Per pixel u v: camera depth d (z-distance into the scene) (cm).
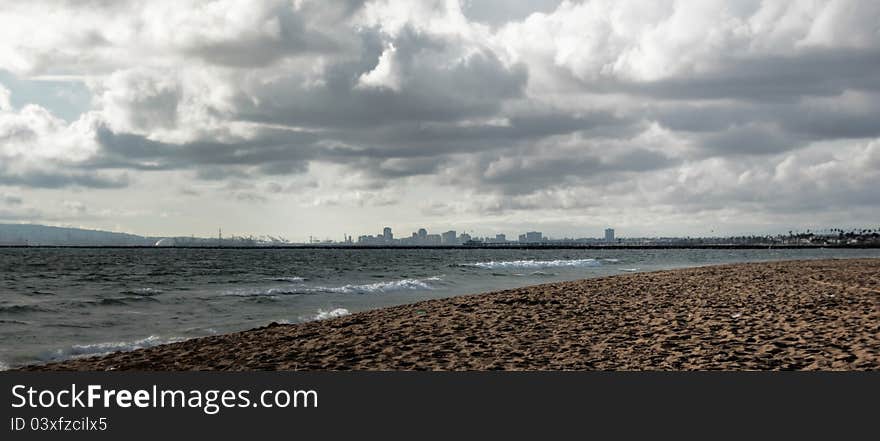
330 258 12531
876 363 1005
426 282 4272
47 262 9294
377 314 1953
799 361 1044
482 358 1174
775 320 1483
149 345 1700
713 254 15925
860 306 1689
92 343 1750
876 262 5603
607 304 2017
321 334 1549
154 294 3350
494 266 7788
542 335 1407
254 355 1313
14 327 2059
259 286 4159
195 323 2180
